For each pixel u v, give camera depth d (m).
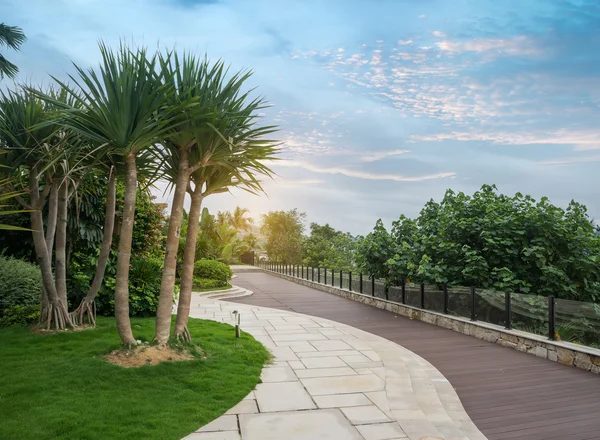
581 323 7.28
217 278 20.09
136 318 9.91
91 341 6.90
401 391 5.39
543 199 11.39
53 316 7.78
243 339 7.97
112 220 8.36
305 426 4.28
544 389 5.84
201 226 35.53
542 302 8.12
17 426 3.89
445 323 10.70
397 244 14.88
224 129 6.04
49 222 7.99
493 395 5.59
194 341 6.99
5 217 11.40
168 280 6.25
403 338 9.34
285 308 14.28
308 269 24.56
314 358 7.07
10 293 9.40
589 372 6.65
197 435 4.01
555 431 4.47
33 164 7.38
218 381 5.38
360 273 16.17
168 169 6.72
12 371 5.34
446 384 5.99
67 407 4.34
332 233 42.03
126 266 6.04
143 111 5.62
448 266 12.05
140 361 5.68
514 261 11.19
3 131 6.89
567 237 10.82
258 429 4.18
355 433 4.13
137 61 5.65
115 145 5.83
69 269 10.34
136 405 4.50
